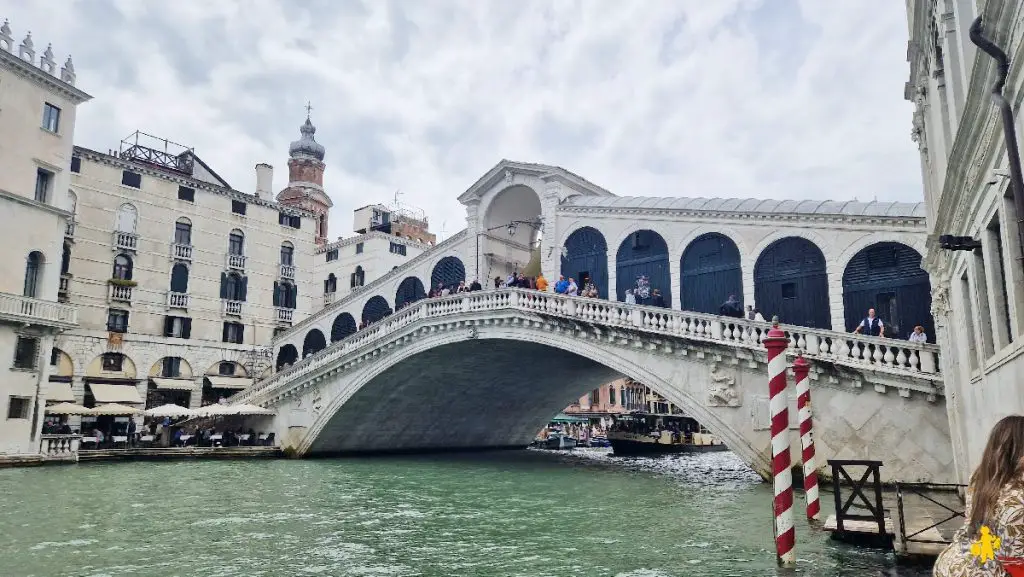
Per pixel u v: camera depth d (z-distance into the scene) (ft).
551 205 84.89
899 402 48.70
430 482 63.67
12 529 37.04
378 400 92.94
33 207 75.61
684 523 39.37
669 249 73.87
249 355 116.78
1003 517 10.29
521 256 101.35
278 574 28.12
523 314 71.87
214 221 115.24
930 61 37.09
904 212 59.82
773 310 65.92
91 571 28.32
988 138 22.67
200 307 111.96
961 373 38.60
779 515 27.20
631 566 28.89
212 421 105.81
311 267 129.29
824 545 30.60
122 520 40.42
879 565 26.71
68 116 81.05
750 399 55.88
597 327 65.72
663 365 61.46
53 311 75.25
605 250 79.77
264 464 82.64
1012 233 22.66
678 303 72.28
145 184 107.55
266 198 127.03
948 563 11.12
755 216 67.87
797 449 52.34
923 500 39.99
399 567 29.19
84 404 98.68
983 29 19.51
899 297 59.31
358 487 58.95
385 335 84.33
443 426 108.06
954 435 42.50
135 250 105.19
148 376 104.99
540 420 123.75
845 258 62.34
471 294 77.87
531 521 40.78
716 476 70.08
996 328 26.78
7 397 70.18
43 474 63.77
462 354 84.94
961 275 34.76
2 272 71.97
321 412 91.71
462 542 34.42
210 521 40.45
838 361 50.37
